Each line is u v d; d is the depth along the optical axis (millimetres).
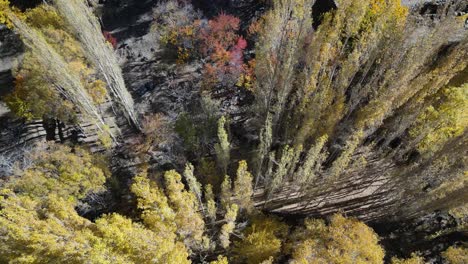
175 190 25734
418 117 33000
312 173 31500
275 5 35812
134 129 45469
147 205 25438
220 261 24844
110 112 48188
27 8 52219
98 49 36875
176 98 47531
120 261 20766
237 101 45938
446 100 32625
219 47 44656
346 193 37000
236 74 44750
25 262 20266
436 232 34688
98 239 20938
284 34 34969
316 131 35438
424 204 32406
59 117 40625
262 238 29438
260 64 36781
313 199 36281
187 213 26000
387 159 37844
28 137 44875
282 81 35250
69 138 44812
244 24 50156
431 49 30391
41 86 37312
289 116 38188
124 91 41031
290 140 38188
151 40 53125
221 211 34469
